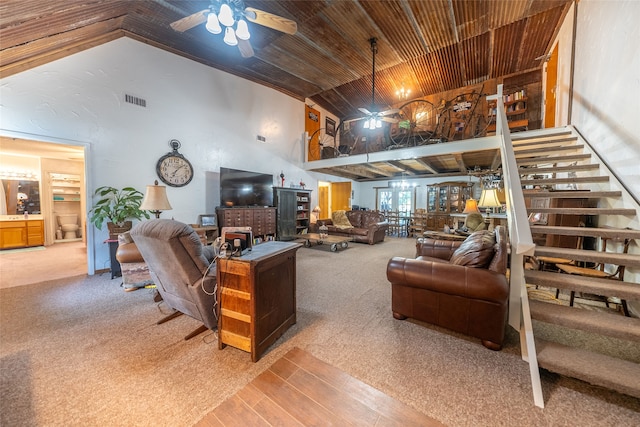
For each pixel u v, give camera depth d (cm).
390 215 891
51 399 138
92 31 335
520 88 660
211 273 193
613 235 197
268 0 367
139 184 426
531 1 388
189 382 152
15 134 316
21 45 259
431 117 772
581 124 364
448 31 454
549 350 153
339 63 555
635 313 227
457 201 786
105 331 209
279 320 199
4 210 551
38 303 265
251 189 579
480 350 186
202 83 515
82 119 366
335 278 358
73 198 671
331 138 908
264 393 144
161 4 348
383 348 188
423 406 135
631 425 123
